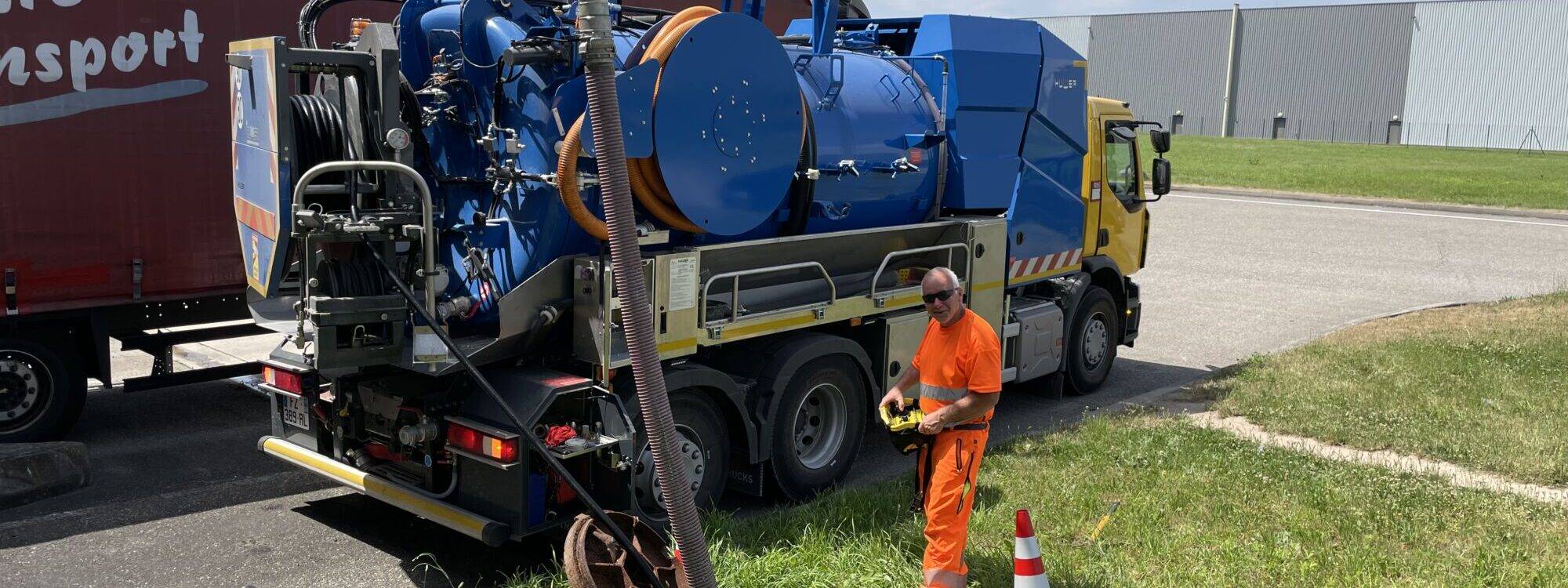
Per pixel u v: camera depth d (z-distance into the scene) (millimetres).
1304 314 14086
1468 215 25062
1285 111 70688
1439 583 5465
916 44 8188
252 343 11023
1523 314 13469
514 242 5898
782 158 6430
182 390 9609
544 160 5695
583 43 3629
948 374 5207
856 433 7438
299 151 5621
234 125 6008
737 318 6469
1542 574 5551
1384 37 66250
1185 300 14977
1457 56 63656
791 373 6738
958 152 8008
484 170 5996
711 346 6547
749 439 6590
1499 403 9055
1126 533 6180
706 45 5844
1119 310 10758
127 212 7965
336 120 5684
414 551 6148
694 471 6309
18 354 7750
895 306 7582
